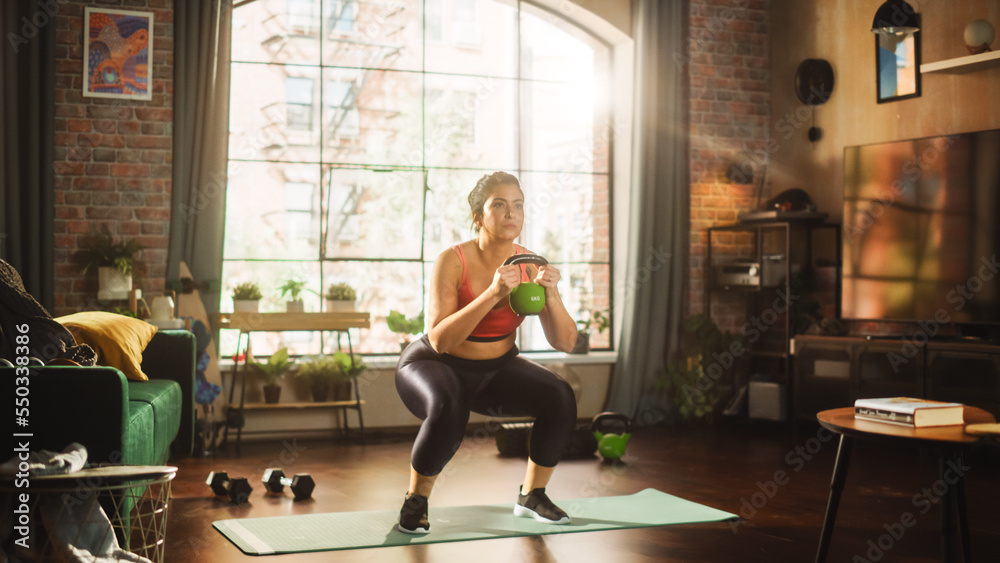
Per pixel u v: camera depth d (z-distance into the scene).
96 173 4.88
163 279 4.95
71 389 2.34
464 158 13.26
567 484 3.76
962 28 4.82
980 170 4.52
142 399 3.08
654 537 2.82
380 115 12.38
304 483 3.45
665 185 5.89
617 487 3.69
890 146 4.98
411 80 12.64
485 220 2.93
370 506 3.31
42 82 4.77
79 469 2.07
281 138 11.82
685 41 6.05
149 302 4.90
